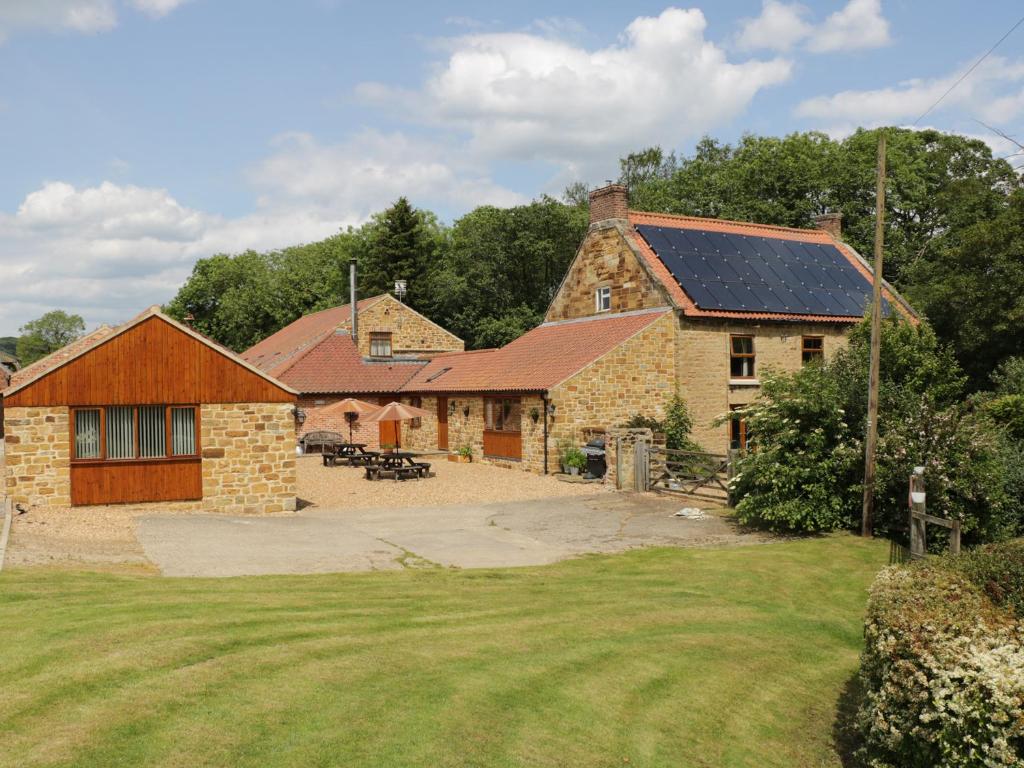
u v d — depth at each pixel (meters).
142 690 6.89
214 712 6.55
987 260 30.38
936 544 16.45
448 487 24.22
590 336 29.94
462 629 9.47
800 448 17.67
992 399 25.12
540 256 56.00
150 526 16.14
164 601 9.85
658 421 27.72
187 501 18.92
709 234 33.34
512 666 8.27
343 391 37.31
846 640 10.73
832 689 8.91
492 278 56.88
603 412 27.16
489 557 14.38
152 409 18.67
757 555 14.86
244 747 5.99
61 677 7.07
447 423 33.97
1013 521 18.61
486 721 6.85
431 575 12.66
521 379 28.58
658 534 16.92
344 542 15.44
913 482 15.11
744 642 9.99
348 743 6.17
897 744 6.19
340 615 9.75
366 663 7.98
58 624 8.59
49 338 128.50
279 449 19.81
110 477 18.20
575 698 7.63
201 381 19.02
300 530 16.72
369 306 44.06
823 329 31.53
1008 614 6.72
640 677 8.40
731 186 50.91
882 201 17.09
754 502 17.45
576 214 56.12
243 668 7.59
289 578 11.88
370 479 25.92
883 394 18.66
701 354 28.95
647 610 10.98
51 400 17.67
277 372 39.00
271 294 67.56
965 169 49.72
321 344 40.19
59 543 13.63
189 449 19.02
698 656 9.26
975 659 5.70
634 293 30.41
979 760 5.47
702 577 13.22
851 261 36.16
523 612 10.46
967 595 7.02
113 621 8.81
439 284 60.44
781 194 49.16
